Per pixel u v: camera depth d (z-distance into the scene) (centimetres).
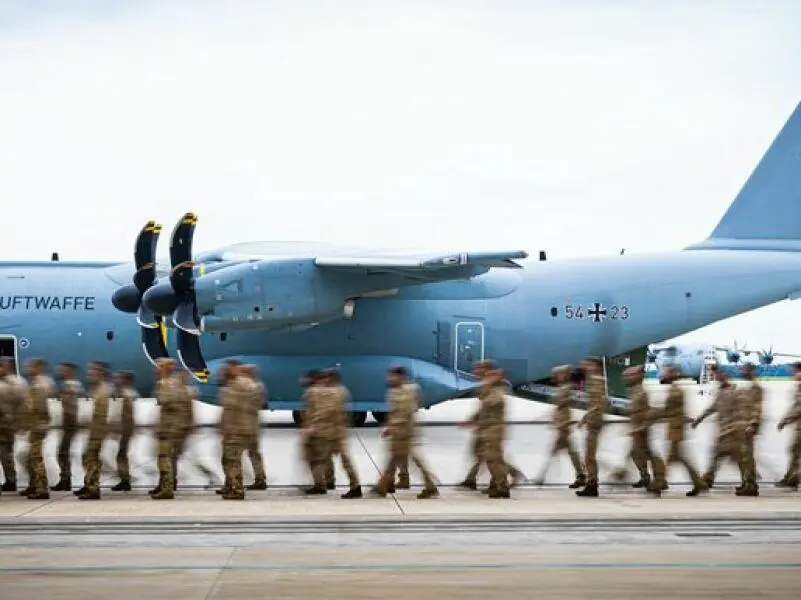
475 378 2884
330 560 1152
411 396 1606
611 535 1305
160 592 1004
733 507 1518
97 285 2822
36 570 1098
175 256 2566
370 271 2633
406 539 1277
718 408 1677
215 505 1523
